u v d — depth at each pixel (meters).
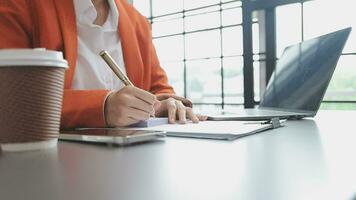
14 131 0.40
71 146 0.44
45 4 0.91
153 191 0.23
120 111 0.63
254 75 1.55
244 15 1.56
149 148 0.42
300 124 0.69
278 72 1.20
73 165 0.33
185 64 1.83
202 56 1.75
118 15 1.10
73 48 0.92
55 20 0.91
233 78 1.64
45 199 0.22
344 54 1.31
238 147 0.41
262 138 0.49
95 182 0.26
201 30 1.75
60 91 0.44
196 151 0.39
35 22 0.90
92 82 0.97
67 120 0.62
